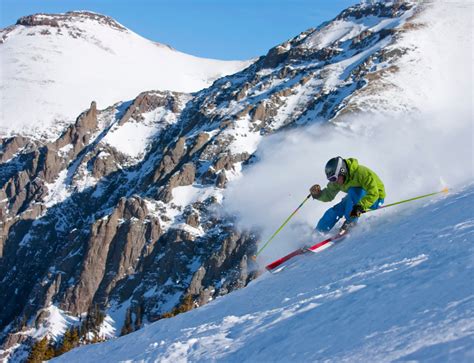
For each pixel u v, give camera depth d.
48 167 88.62
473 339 2.74
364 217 9.28
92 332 55.84
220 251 57.38
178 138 80.69
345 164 8.59
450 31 87.69
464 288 3.60
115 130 93.62
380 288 4.51
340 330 3.87
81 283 63.47
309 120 73.31
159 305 57.12
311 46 97.50
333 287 5.45
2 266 76.81
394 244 6.32
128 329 55.44
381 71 76.38
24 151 104.12
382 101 67.94
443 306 3.42
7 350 58.62
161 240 63.41
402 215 8.54
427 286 4.03
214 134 77.94
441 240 5.48
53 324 59.97
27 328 61.03
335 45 94.94
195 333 5.81
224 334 5.26
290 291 6.33
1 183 98.44
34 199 84.62
